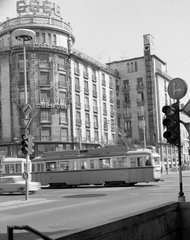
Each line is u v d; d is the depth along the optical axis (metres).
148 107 67.69
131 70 70.75
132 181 26.97
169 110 10.05
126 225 5.42
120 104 70.62
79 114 57.06
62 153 29.94
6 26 54.75
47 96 52.75
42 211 12.98
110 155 27.98
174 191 19.50
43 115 52.00
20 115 51.91
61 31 55.25
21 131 51.66
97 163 28.39
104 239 4.86
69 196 19.45
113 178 27.59
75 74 57.06
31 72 52.25
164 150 68.06
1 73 53.72
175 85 10.08
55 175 29.78
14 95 52.16
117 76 70.44
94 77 62.53
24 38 23.89
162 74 70.00
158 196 16.89
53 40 54.50
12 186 22.27
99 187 27.78
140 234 5.82
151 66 68.56
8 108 52.59
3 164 32.78
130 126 69.38
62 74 54.53
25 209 13.96
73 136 54.69
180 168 9.91
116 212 11.73
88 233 4.53
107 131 64.81
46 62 53.09
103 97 64.69
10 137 51.75
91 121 60.16
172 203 7.14
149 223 6.14
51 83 52.91
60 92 53.91
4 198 20.08
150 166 26.66
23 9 55.06
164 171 66.69
